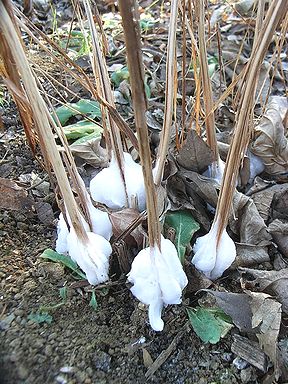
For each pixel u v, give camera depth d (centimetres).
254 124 27
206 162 24
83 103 31
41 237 24
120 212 22
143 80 15
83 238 20
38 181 27
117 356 20
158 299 20
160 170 22
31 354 19
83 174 27
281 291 21
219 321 21
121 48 38
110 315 21
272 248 24
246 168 26
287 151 26
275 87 35
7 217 24
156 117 31
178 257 21
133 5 14
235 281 23
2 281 22
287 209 25
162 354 20
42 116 18
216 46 38
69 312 21
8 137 29
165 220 23
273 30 17
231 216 24
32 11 41
